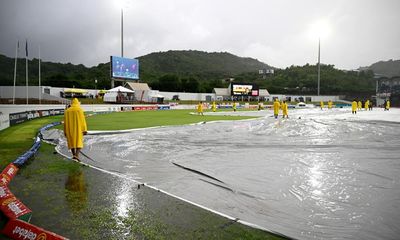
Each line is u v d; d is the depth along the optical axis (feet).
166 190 18.63
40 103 130.62
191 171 23.53
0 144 35.40
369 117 90.38
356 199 16.47
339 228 12.87
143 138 43.29
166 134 48.11
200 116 97.35
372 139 41.86
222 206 15.72
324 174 21.90
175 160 27.66
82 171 22.33
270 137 44.32
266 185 19.36
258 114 112.06
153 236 11.66
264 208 15.37
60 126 60.44
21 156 25.88
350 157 28.48
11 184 18.80
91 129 54.44
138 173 23.08
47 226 12.57
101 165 26.00
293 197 16.99
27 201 15.67
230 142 39.17
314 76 423.64
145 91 201.67
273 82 410.31
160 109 166.91
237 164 25.61
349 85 384.47
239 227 12.63
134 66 196.03
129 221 13.14
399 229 12.76
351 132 50.37
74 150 27.55
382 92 293.64
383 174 21.74
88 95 183.83
